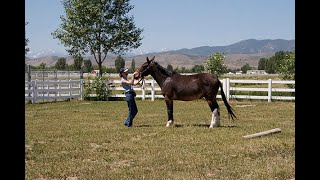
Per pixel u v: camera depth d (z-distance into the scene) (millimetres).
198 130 11273
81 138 10172
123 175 6258
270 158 7484
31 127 12500
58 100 25656
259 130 11250
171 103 12281
